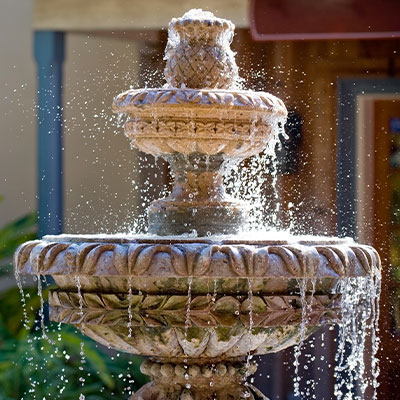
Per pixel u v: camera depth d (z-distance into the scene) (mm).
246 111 7312
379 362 14805
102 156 16297
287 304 7055
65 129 16438
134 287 6984
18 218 16641
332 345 14984
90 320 7141
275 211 15086
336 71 15461
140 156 16219
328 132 15391
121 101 7504
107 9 16000
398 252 15281
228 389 7449
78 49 16297
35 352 13273
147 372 7492
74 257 6891
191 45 7738
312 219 15266
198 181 7688
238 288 6969
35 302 14242
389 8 14180
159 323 7004
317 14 14391
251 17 14656
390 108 15438
